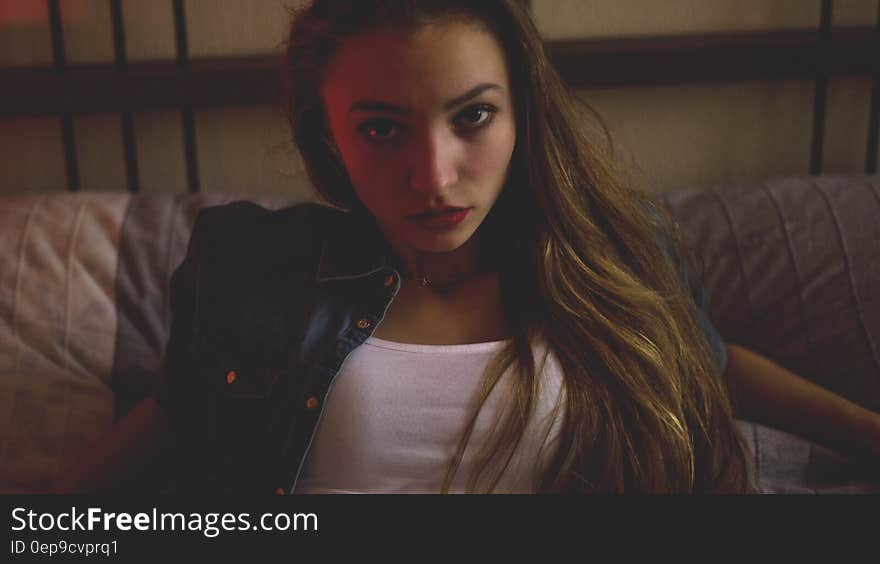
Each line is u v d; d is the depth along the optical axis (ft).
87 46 4.25
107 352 3.56
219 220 3.12
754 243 3.73
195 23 4.23
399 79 2.21
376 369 2.60
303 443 2.63
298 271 2.87
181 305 3.05
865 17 4.27
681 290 2.98
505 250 2.79
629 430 2.70
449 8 2.25
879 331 3.48
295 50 2.56
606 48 4.00
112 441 3.02
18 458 3.37
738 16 4.28
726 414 2.93
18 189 4.42
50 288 3.62
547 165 2.65
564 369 2.64
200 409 2.92
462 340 2.69
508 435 2.53
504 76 2.35
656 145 4.39
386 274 2.74
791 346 3.57
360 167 2.38
